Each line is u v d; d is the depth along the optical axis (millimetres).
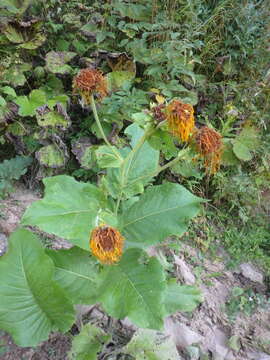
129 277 440
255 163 968
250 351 683
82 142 884
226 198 957
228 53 1007
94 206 439
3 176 821
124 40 947
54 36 985
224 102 954
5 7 977
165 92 873
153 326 406
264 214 980
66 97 851
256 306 781
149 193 496
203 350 656
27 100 827
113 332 609
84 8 1004
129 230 481
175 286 576
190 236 883
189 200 482
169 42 902
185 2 993
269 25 984
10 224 744
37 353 564
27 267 465
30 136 869
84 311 623
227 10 978
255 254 901
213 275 812
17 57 909
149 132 417
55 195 427
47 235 746
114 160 461
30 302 481
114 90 904
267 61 991
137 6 1009
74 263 518
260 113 983
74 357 520
